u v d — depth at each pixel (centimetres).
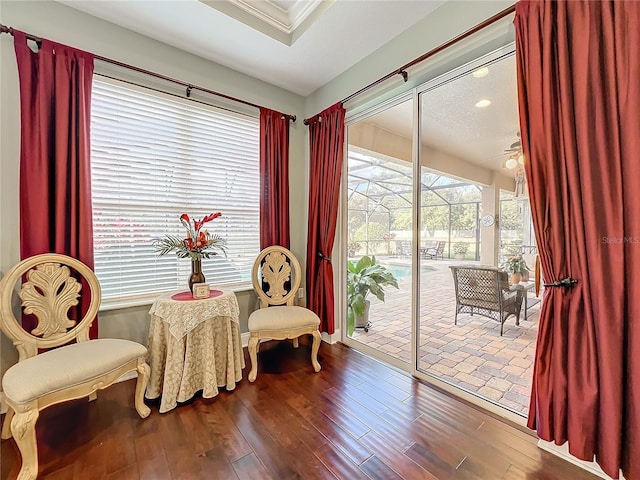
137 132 224
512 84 189
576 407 133
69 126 187
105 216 214
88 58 192
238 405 188
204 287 207
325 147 290
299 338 312
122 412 181
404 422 171
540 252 145
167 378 183
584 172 128
